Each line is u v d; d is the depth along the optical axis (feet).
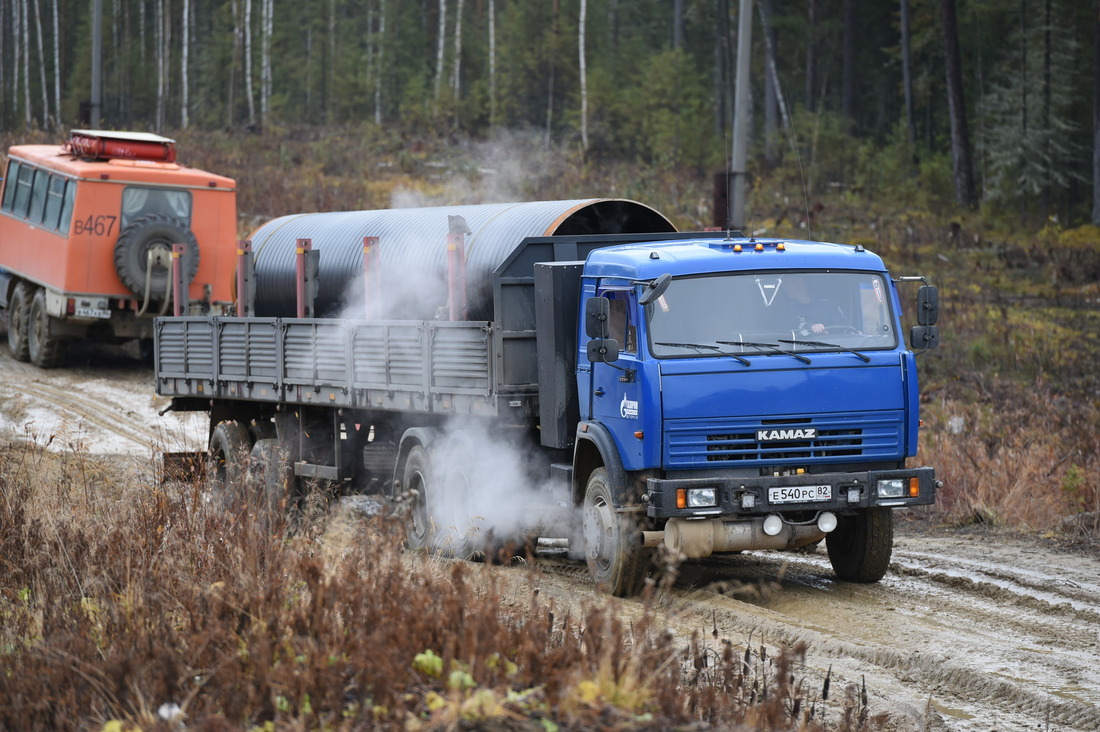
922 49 531.91
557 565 90.53
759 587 82.17
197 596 51.37
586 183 333.83
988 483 112.27
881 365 76.59
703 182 358.23
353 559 57.16
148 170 176.76
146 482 90.22
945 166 408.26
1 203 201.67
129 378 179.22
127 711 43.34
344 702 42.57
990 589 80.94
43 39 650.43
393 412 100.89
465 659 45.14
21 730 42.80
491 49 488.85
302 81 545.44
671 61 454.40
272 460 103.50
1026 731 53.67
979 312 212.64
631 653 46.93
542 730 40.16
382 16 547.90
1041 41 446.60
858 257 78.74
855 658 64.39
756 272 76.74
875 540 82.12
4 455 92.99
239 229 265.34
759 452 74.79
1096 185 385.91
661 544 75.10
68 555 60.49
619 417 76.79
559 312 83.92
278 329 105.81
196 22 644.69
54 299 176.45
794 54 543.39
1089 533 100.53
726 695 48.16
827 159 403.34
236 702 41.63
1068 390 160.25
